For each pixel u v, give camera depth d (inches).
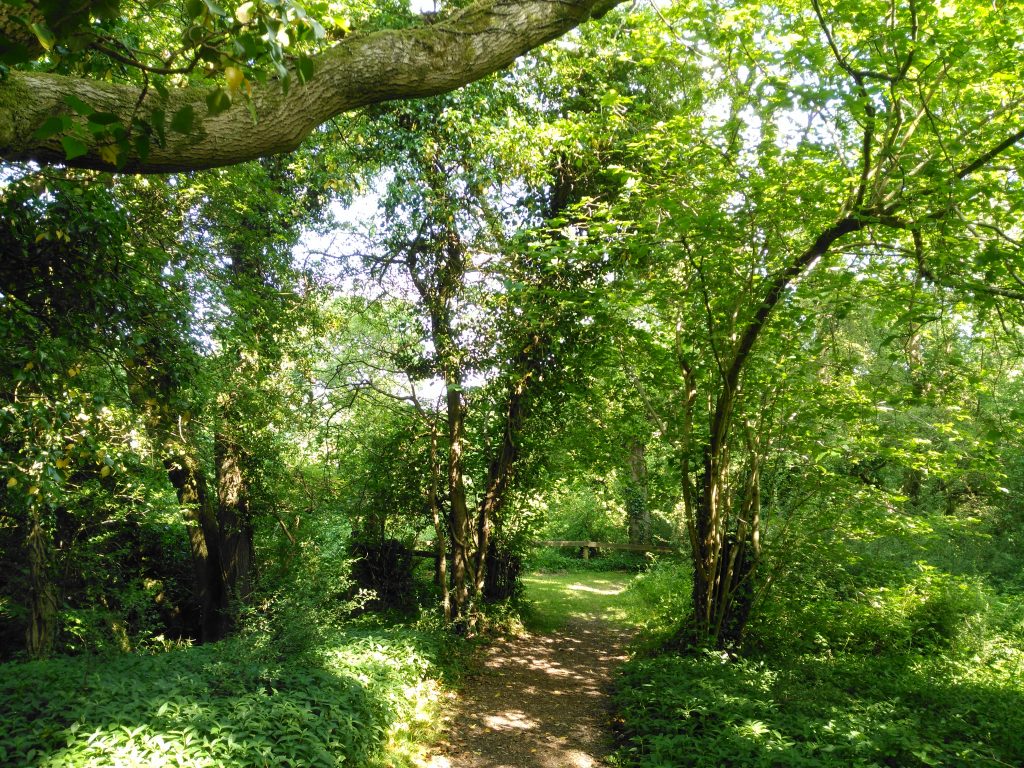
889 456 350.3
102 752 177.8
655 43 305.4
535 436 499.5
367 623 465.1
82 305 202.2
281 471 487.5
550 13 105.0
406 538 558.9
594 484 636.7
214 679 241.0
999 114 244.1
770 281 307.9
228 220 376.5
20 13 73.6
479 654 427.5
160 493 435.5
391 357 487.5
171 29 265.9
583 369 445.1
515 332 447.5
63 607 383.9
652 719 262.7
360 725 232.4
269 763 189.8
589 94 454.0
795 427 357.4
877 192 261.1
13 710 197.6
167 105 86.1
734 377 340.2
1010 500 526.3
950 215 232.2
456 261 454.6
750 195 281.1
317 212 472.4
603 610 617.9
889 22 244.2
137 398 244.1
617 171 326.6
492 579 526.9
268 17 75.7
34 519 343.9
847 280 291.3
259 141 92.2
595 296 363.9
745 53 276.8
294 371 471.5
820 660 350.6
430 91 102.4
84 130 80.7
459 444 489.7
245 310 379.9
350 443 533.6
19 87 78.4
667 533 871.7
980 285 227.0
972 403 368.5
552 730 289.9
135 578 457.7
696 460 389.4
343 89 96.5
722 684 288.8
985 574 518.6
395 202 439.5
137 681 231.5
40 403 187.2
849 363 333.4
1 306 184.9
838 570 421.7
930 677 328.2
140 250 252.5
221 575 469.1
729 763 211.9
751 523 380.8
